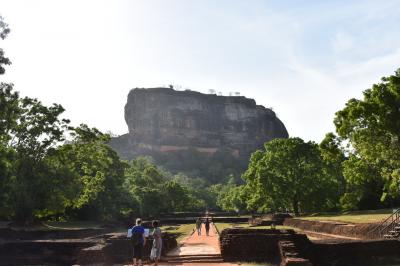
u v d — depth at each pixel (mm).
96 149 49719
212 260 19625
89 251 16531
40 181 41250
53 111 42656
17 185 39594
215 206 155875
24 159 41062
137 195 77562
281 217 55156
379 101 25828
